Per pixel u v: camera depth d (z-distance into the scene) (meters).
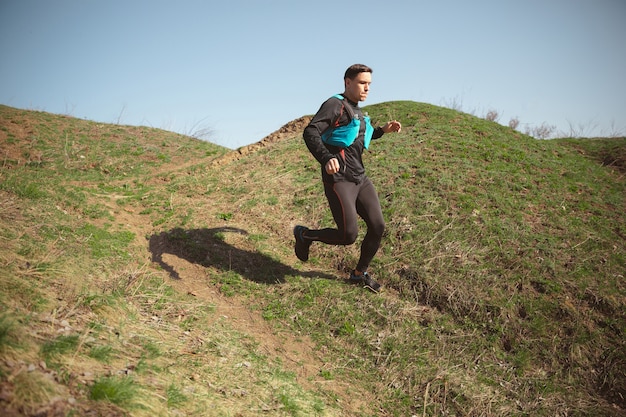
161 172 8.52
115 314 3.31
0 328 2.28
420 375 3.77
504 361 3.97
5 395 1.93
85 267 3.97
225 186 6.89
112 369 2.56
